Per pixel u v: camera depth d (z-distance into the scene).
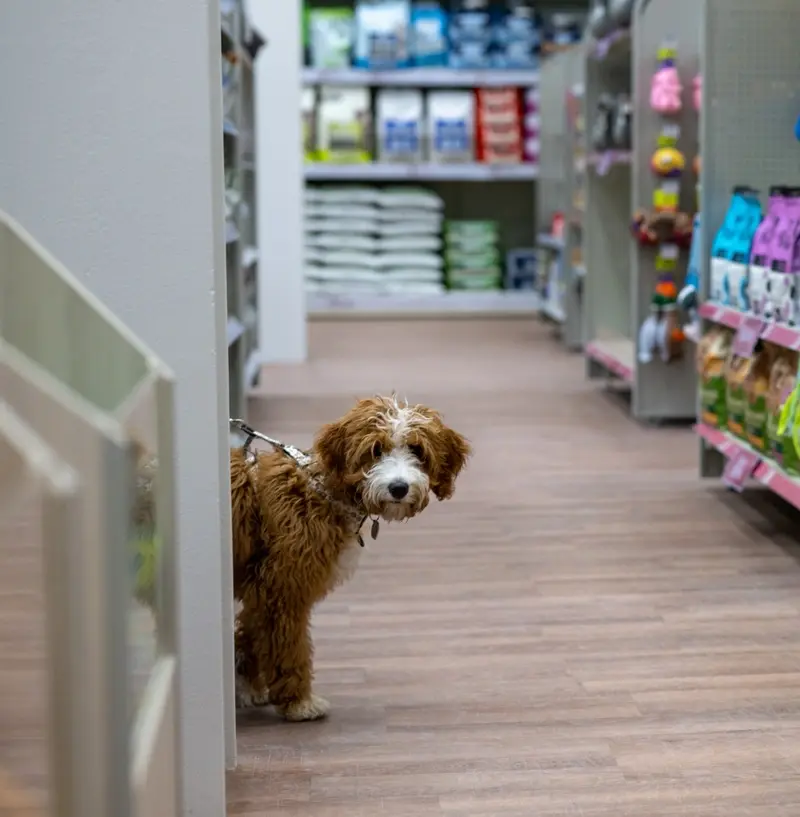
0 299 1.56
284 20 8.25
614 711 2.82
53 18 2.09
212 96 2.15
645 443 5.83
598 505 4.72
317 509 2.57
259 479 2.64
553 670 3.08
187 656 2.23
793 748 2.62
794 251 3.98
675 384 6.22
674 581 3.81
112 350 1.56
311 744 2.66
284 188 8.25
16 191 2.12
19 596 1.15
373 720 2.78
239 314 6.00
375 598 3.67
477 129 10.91
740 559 4.03
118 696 1.15
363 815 2.33
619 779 2.48
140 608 1.40
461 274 10.95
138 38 2.10
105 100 2.11
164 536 1.60
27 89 2.10
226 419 2.27
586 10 11.34
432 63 10.78
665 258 6.07
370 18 10.63
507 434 6.04
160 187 2.13
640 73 6.03
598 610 3.54
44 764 1.11
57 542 1.05
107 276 2.14
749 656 3.17
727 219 4.75
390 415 2.47
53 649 1.07
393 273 10.77
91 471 1.13
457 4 10.88
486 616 3.50
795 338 3.87
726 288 4.66
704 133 4.85
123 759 1.15
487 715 2.81
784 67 4.84
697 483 5.05
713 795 2.40
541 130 10.03
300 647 2.73
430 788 2.44
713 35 4.81
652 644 3.26
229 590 2.40
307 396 7.03
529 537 4.31
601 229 7.46
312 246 10.80
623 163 7.33
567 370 7.94
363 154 10.73
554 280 9.69
